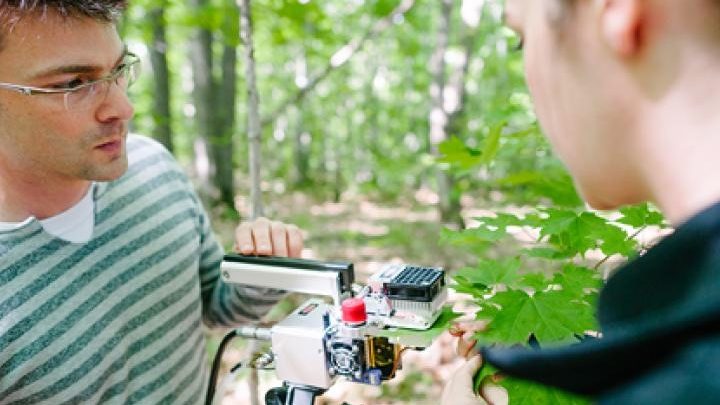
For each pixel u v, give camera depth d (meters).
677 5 0.38
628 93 0.41
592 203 0.51
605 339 0.38
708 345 0.34
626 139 0.43
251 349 2.14
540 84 0.48
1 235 1.23
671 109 0.40
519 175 1.66
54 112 1.17
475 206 8.45
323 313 1.26
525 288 1.13
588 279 1.11
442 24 6.59
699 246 0.36
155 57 8.69
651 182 0.44
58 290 1.29
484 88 11.42
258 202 2.19
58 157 1.21
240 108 14.64
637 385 0.38
